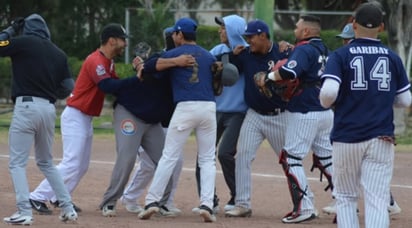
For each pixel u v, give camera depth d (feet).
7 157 147.95
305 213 90.58
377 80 68.08
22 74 82.69
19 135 82.79
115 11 275.59
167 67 87.71
